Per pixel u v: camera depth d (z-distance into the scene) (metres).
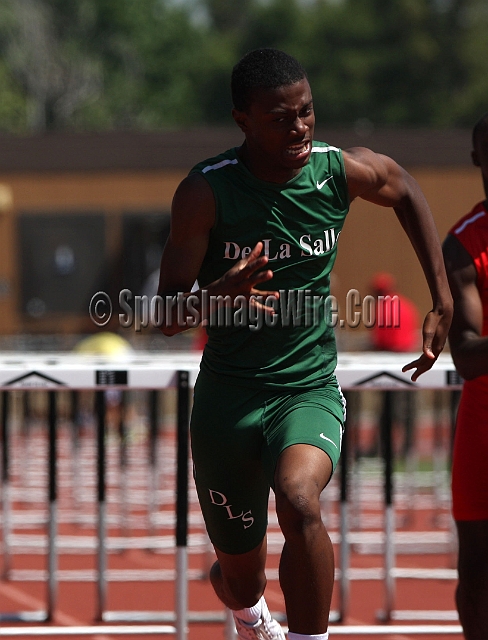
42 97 177.12
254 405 11.73
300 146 11.13
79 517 28.25
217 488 12.02
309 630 10.69
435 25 194.00
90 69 181.38
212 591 21.53
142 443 40.91
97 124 178.25
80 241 67.44
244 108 11.14
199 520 28.03
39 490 32.94
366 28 193.62
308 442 11.07
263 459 11.54
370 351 40.78
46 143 69.88
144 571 23.08
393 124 188.12
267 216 11.38
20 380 15.13
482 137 13.09
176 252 11.41
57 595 21.11
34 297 67.75
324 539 10.59
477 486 13.09
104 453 18.23
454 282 12.95
